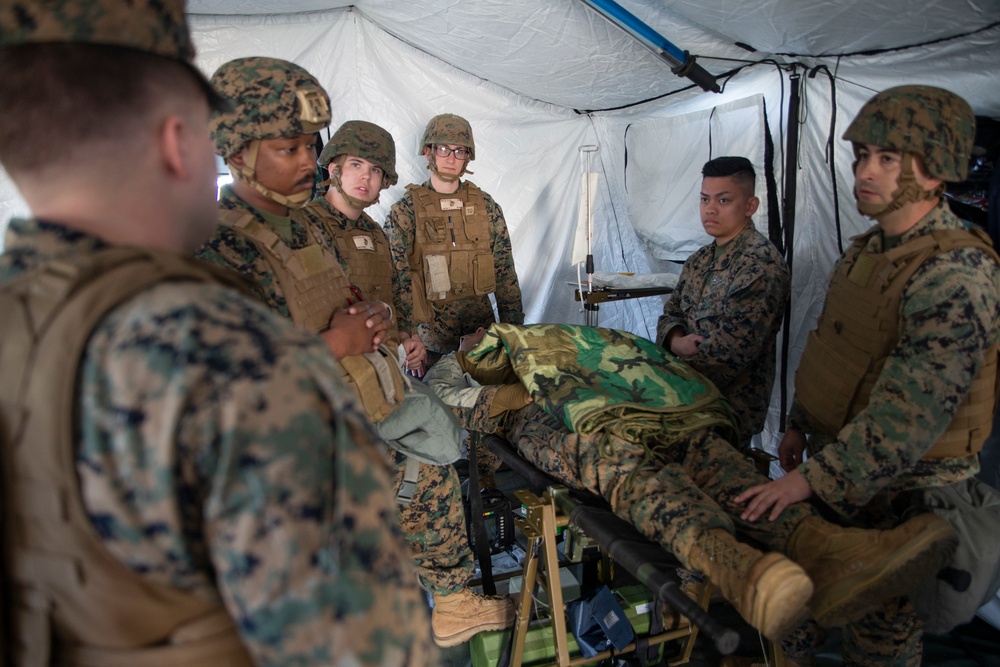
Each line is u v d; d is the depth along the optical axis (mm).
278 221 1648
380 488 635
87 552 573
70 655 611
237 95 1445
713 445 2047
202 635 629
